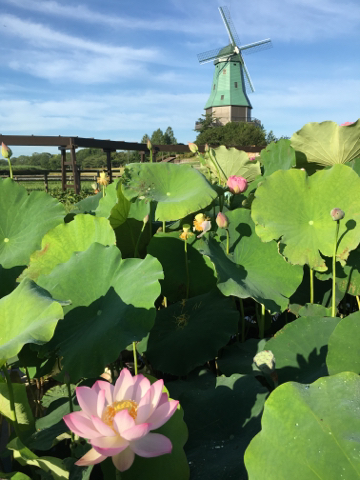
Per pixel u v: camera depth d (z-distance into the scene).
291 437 0.81
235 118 45.81
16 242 1.99
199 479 1.00
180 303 1.89
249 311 2.31
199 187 2.01
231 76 45.31
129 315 1.31
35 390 1.88
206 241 1.89
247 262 1.96
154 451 0.74
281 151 2.56
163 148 12.45
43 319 1.05
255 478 0.79
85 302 1.48
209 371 1.62
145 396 0.78
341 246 1.76
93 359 1.25
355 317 1.34
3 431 1.54
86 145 10.00
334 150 2.55
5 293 1.88
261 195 1.90
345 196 1.80
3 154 2.14
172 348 1.67
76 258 1.59
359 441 0.75
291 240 1.83
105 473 1.05
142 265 1.46
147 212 2.33
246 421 1.17
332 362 1.31
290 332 1.54
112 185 2.42
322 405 0.84
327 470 0.73
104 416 0.79
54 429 1.24
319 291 2.05
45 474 1.01
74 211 2.86
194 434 1.19
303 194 1.87
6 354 0.94
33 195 2.06
